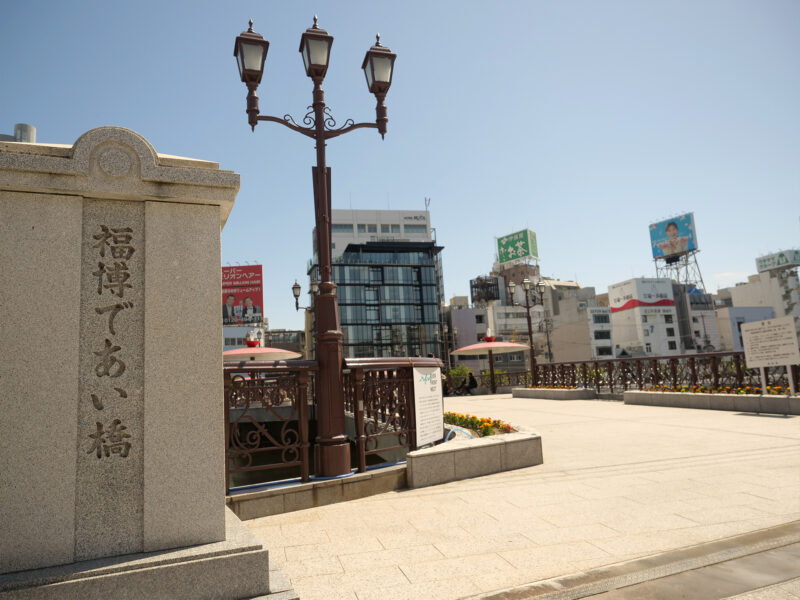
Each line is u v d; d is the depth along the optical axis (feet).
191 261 9.81
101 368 9.04
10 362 8.40
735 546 11.44
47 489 8.38
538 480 18.78
